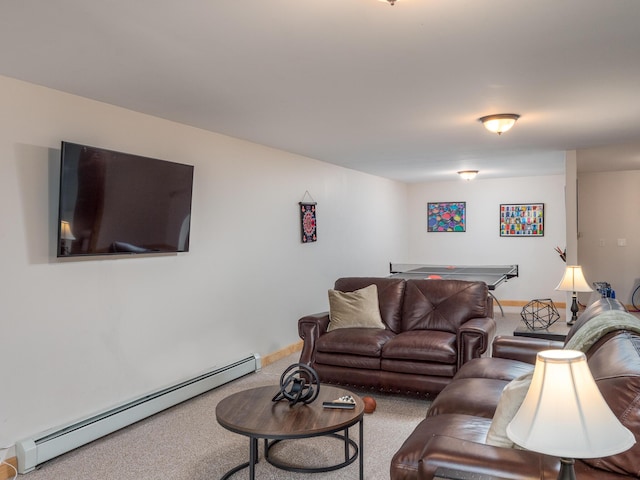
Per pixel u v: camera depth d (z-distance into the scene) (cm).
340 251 657
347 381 390
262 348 489
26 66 259
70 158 292
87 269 317
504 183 851
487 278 637
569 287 435
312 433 224
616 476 141
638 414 141
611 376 155
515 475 149
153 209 352
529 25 213
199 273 409
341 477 264
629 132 452
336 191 649
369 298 438
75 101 312
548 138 479
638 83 299
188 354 397
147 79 281
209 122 390
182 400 375
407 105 346
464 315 413
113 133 337
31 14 197
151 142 367
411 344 371
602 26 215
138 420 339
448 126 417
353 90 307
